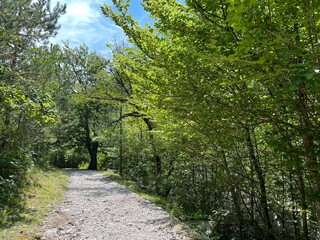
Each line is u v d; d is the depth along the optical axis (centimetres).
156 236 618
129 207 938
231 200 860
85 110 3145
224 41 315
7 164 959
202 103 353
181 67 348
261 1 235
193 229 680
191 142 640
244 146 611
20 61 914
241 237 721
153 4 394
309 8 229
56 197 1007
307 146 312
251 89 334
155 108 479
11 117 1057
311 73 203
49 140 1905
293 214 646
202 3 322
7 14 885
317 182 312
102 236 612
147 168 1725
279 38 227
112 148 2423
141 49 448
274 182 676
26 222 639
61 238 577
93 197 1111
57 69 1230
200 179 1121
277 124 346
